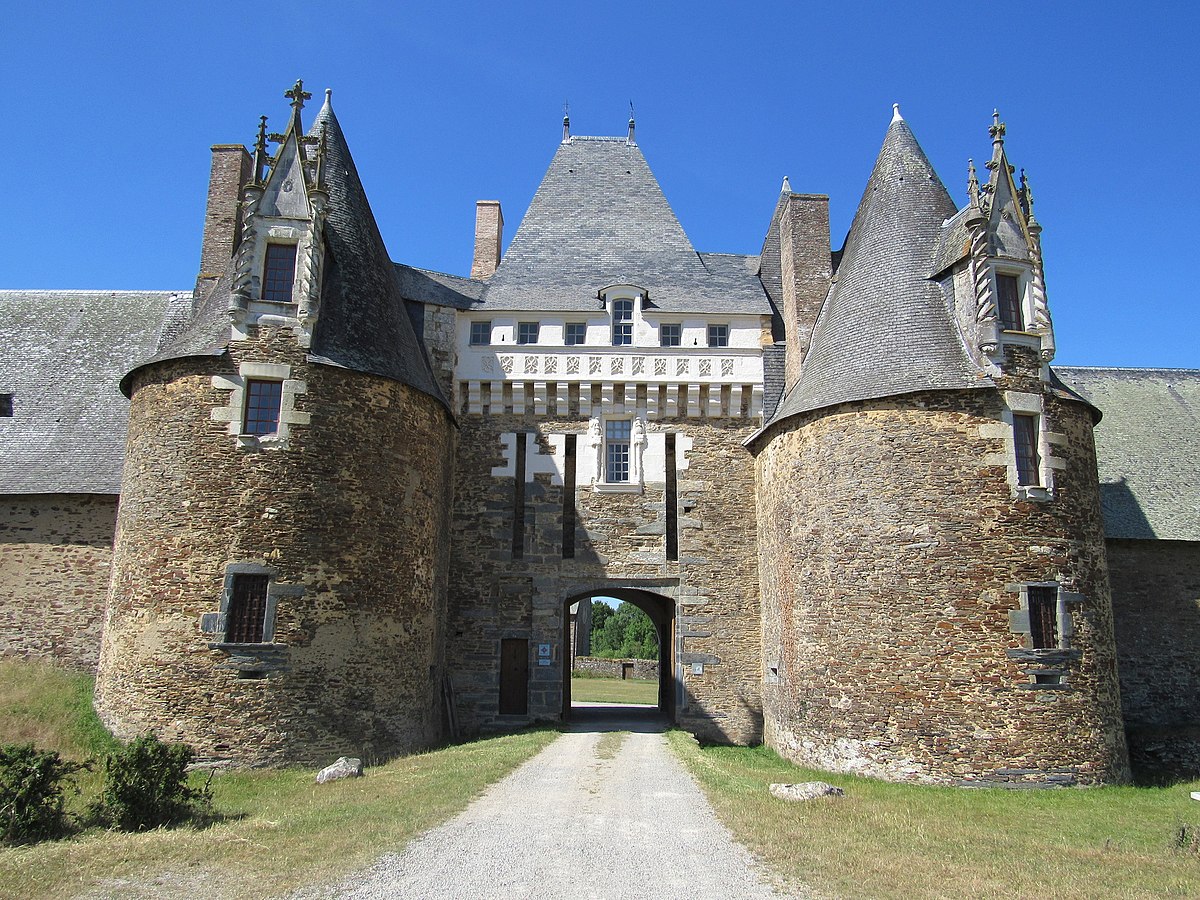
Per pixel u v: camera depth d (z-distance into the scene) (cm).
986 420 1897
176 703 1717
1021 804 1577
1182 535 2420
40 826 1109
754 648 2425
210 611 1750
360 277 2094
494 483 2512
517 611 2442
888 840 1150
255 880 904
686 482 2516
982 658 1792
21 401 2473
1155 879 1017
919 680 1816
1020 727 1767
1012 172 2055
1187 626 2400
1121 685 2348
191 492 1803
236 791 1501
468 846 1047
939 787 1745
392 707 1902
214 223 2528
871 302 2152
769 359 2586
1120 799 1648
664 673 2920
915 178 2297
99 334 2694
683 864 991
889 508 1911
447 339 2584
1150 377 3045
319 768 1742
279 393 1875
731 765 1880
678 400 2566
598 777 1530
